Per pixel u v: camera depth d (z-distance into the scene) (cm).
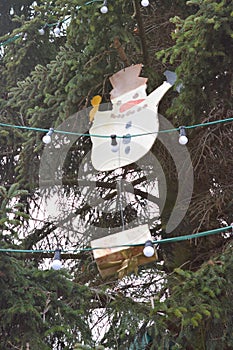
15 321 489
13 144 686
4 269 493
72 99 574
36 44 703
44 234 689
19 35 693
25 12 838
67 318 504
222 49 511
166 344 512
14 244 502
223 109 586
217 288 498
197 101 532
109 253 387
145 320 527
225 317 500
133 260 388
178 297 500
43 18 684
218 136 619
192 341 516
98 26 560
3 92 742
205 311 480
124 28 569
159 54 525
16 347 485
